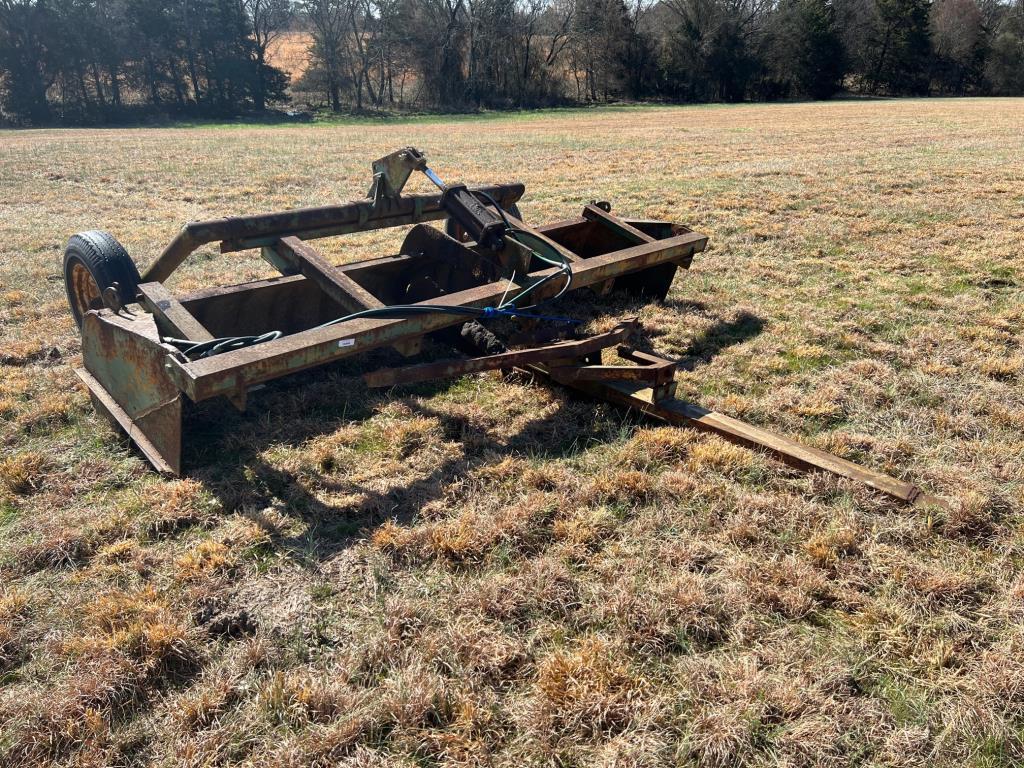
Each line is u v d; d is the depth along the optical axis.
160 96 59.44
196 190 15.38
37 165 19.62
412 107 63.66
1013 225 10.67
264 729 2.75
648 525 3.84
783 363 6.00
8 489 4.17
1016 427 4.91
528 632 3.19
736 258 9.22
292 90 69.38
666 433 4.63
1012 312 7.14
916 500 3.99
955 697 2.86
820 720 2.74
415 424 4.88
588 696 2.80
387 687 2.88
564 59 72.69
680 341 6.50
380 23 63.44
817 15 68.06
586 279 5.61
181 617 3.21
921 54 73.06
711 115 45.81
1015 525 3.85
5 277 8.41
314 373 5.73
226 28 58.09
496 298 4.97
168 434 4.23
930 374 5.85
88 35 53.72
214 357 3.79
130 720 2.79
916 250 9.52
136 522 3.87
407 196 6.11
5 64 51.00
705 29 68.50
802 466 4.28
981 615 3.25
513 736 2.73
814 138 25.50
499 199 6.77
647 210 12.23
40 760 2.63
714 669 2.96
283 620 3.23
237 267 9.07
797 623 3.24
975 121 33.66
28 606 3.30
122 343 4.42
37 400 5.22
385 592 3.39
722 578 3.47
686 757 2.63
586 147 23.72
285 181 16.53
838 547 3.67
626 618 3.19
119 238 10.54
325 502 4.07
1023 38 71.88
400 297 6.50
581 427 4.95
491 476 4.31
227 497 4.09
